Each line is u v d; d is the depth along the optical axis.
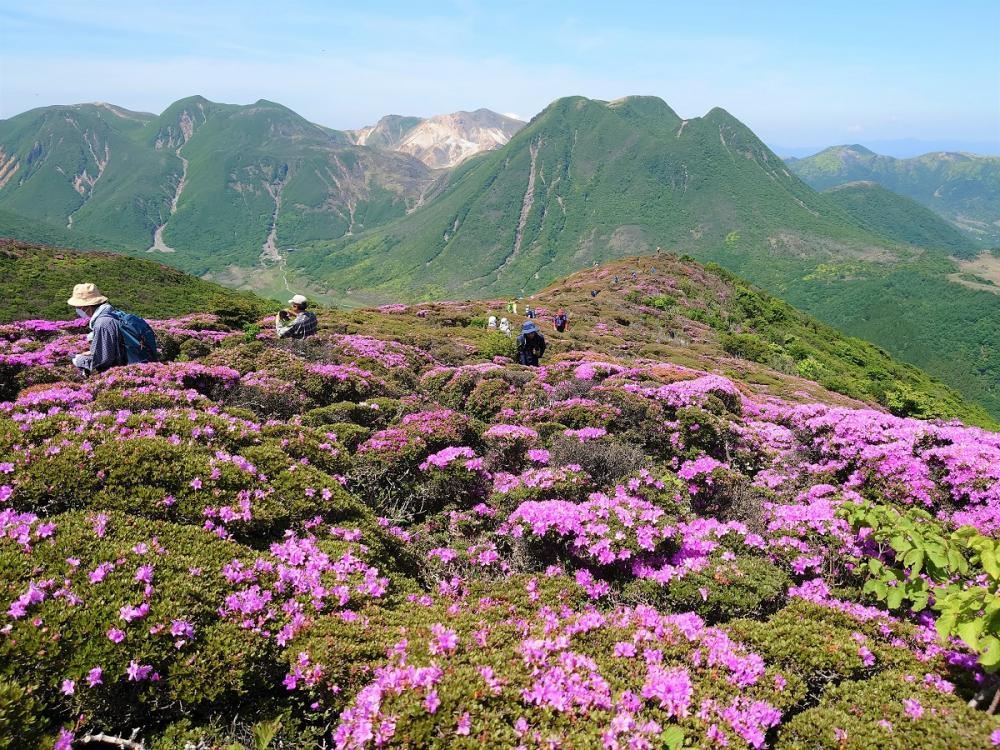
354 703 4.46
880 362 85.69
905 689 5.28
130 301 67.38
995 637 4.72
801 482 12.26
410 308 49.69
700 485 10.48
